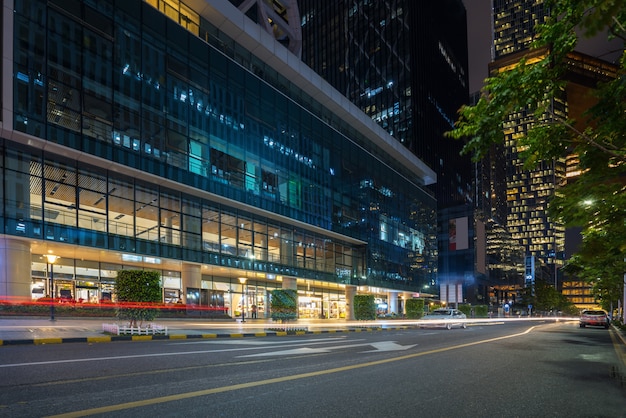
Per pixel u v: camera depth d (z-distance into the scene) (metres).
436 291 83.50
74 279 31.78
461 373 9.41
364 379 8.25
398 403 6.32
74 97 28.14
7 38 25.22
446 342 17.94
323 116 55.28
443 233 135.75
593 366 11.35
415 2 127.94
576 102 8.52
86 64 29.06
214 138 37.91
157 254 33.19
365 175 61.62
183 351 12.45
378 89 127.19
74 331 18.55
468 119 8.05
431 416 5.66
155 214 33.59
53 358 10.21
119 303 18.39
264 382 7.63
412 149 117.31
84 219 29.02
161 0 36.00
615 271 29.48
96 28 29.97
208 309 37.22
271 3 64.19
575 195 9.69
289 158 46.62
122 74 31.22
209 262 37.34
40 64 26.62
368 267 59.56
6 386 6.82
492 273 155.12
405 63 122.31
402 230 71.81
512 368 10.50
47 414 5.24
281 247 45.78
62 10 28.08
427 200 84.56
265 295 47.62
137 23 32.69
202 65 37.59
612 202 9.55
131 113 31.47
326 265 52.84
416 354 12.84
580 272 34.16
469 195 149.25
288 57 47.03
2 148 25.47
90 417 5.16
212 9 39.00
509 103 7.53
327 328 28.58
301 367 9.55
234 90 40.62
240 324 30.92
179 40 35.78
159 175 32.75
